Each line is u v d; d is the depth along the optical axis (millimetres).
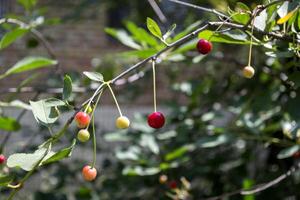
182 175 1359
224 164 1449
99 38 2957
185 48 954
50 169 1681
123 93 1857
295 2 723
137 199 1413
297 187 1298
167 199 1310
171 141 1389
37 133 1470
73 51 2898
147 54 941
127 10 2297
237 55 1680
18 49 2480
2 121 986
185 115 1412
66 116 1672
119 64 1762
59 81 1309
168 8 1806
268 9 725
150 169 1210
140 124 1377
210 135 1230
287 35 726
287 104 1099
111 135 1371
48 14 2107
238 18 734
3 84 2373
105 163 1632
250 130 1146
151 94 2809
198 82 1461
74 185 1629
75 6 1893
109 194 1458
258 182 1277
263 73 1295
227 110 1422
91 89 1153
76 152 1991
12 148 1649
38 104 654
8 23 1309
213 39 738
